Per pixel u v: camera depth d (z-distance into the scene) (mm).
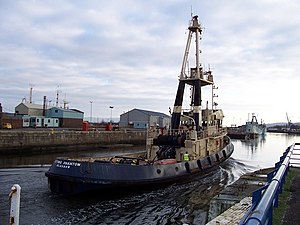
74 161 15852
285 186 9281
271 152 54938
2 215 12836
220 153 25422
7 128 47844
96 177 15242
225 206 13188
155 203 15430
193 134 21391
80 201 15180
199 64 24219
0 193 16188
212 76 27000
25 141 37250
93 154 40312
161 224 12688
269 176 8719
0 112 50312
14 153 35906
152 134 22438
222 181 21391
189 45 24547
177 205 15195
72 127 70375
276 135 154750
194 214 13758
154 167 17344
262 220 2971
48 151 40344
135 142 58375
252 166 33500
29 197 15578
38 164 28453
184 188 18641
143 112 86625
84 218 13094
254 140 93062
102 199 15617
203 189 18594
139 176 16469
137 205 15039
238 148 62344
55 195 15922
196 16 24547
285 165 7570
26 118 58469
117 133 54594
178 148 21312
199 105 23797
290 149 11070
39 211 13609
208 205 14977
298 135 152625
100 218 13211
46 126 62312
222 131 29656
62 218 12961
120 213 13875
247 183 17016
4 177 20703
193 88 24422
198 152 22031
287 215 6531
